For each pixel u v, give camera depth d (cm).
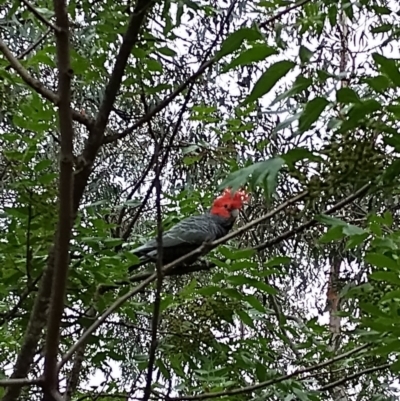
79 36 295
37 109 258
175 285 525
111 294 320
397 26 238
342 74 167
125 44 252
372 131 164
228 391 279
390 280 219
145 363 312
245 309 321
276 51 150
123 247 366
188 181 505
